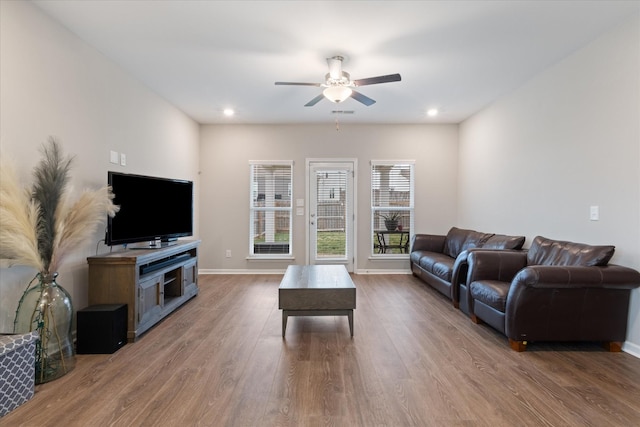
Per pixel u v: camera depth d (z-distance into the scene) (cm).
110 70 339
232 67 357
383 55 329
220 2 246
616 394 209
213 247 581
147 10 256
